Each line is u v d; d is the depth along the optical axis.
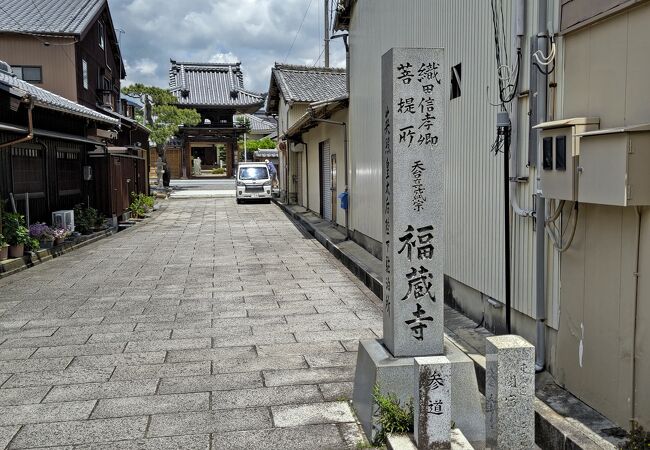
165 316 7.63
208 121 52.09
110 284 9.70
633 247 3.71
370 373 4.44
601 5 3.99
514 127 5.36
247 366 5.72
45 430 4.35
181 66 53.19
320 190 19.66
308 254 12.91
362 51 12.16
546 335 5.01
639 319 3.68
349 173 14.05
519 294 5.50
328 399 4.93
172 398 4.95
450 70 7.21
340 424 4.47
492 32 5.95
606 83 4.02
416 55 4.46
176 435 4.28
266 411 4.69
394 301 4.50
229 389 5.14
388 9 9.98
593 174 3.84
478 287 6.55
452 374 4.38
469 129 6.66
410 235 4.51
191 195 33.88
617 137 3.56
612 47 3.94
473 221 6.63
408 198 4.51
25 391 5.10
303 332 6.88
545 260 4.95
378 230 10.98
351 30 13.44
